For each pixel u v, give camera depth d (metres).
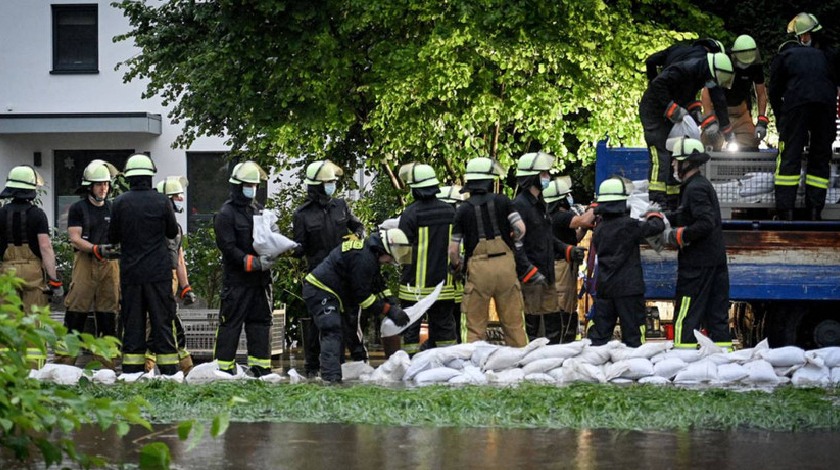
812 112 17.30
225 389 13.89
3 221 17.83
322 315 16.22
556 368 16.11
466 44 24.61
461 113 25.06
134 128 40.66
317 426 11.80
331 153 28.31
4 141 42.09
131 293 16.86
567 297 19.47
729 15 28.00
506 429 11.52
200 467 9.45
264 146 26.12
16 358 7.69
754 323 18.66
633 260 16.78
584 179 28.75
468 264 17.27
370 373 16.70
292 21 25.53
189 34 31.98
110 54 42.06
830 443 10.58
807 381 15.79
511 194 25.97
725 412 12.09
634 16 26.53
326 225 17.84
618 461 9.64
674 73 17.59
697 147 16.47
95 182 18.12
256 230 16.97
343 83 25.66
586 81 25.09
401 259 16.08
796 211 17.94
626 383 15.63
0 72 42.34
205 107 30.06
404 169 17.64
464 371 16.09
